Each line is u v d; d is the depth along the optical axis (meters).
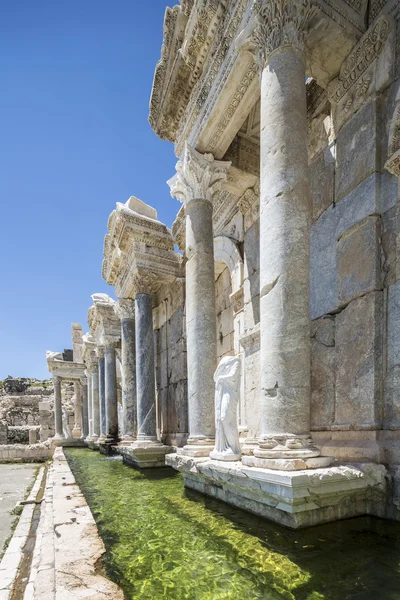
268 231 4.70
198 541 4.09
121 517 5.21
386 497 4.19
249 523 4.49
